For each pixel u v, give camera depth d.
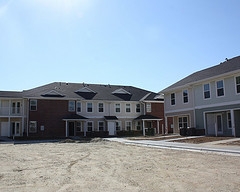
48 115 37.53
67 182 8.28
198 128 27.30
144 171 9.72
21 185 8.05
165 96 33.78
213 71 27.22
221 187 7.09
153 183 7.82
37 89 40.41
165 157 13.18
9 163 12.72
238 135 23.25
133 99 44.28
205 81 26.33
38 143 26.75
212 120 26.91
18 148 20.98
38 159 13.96
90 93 42.91
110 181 8.29
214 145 17.00
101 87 46.28
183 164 10.85
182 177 8.42
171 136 28.22
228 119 24.91
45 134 36.97
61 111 38.41
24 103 36.75
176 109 31.34
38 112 37.06
